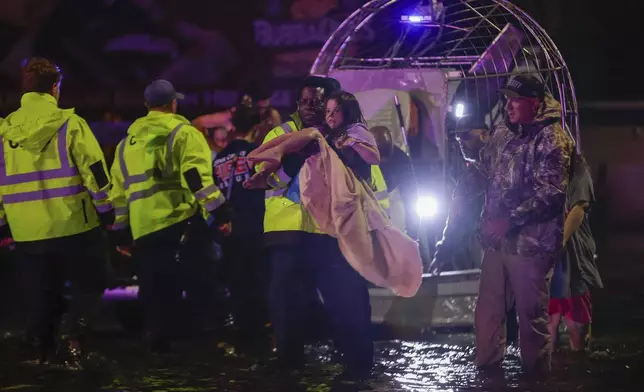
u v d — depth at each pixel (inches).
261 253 1380.4
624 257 2437.3
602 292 1841.8
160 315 1245.7
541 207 1025.5
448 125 1390.3
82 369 1135.6
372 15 1402.6
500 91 1045.8
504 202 1046.4
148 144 1219.2
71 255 1127.6
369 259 1053.2
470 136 1286.9
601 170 2923.2
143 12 2329.0
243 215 1374.3
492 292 1082.1
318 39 2369.6
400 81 1409.9
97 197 1115.3
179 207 1233.4
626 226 2935.5
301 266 1099.3
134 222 1234.6
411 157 1391.5
